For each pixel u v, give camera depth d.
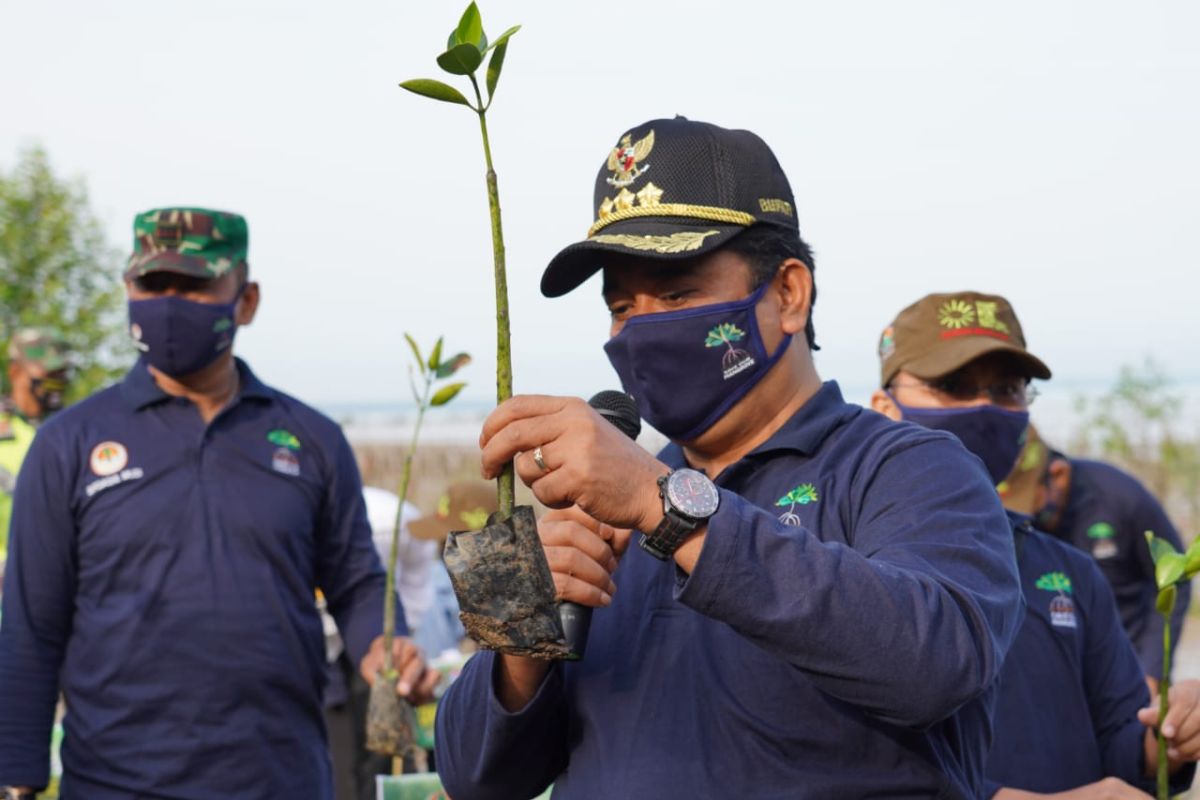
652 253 2.18
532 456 1.97
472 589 1.98
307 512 4.14
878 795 2.12
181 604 3.89
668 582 2.29
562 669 2.36
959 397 3.67
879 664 1.92
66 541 3.95
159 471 3.96
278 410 4.20
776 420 2.36
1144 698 3.45
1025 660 3.27
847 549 1.99
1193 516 15.91
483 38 1.90
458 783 2.45
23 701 3.88
